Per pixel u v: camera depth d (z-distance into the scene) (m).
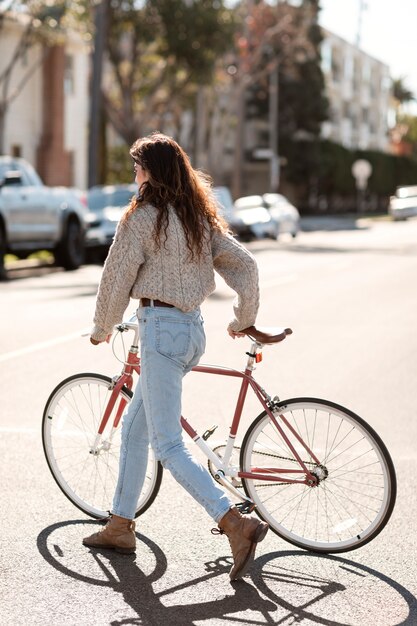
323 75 77.88
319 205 84.50
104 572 5.66
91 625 4.93
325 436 6.08
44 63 47.31
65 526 6.44
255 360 6.11
